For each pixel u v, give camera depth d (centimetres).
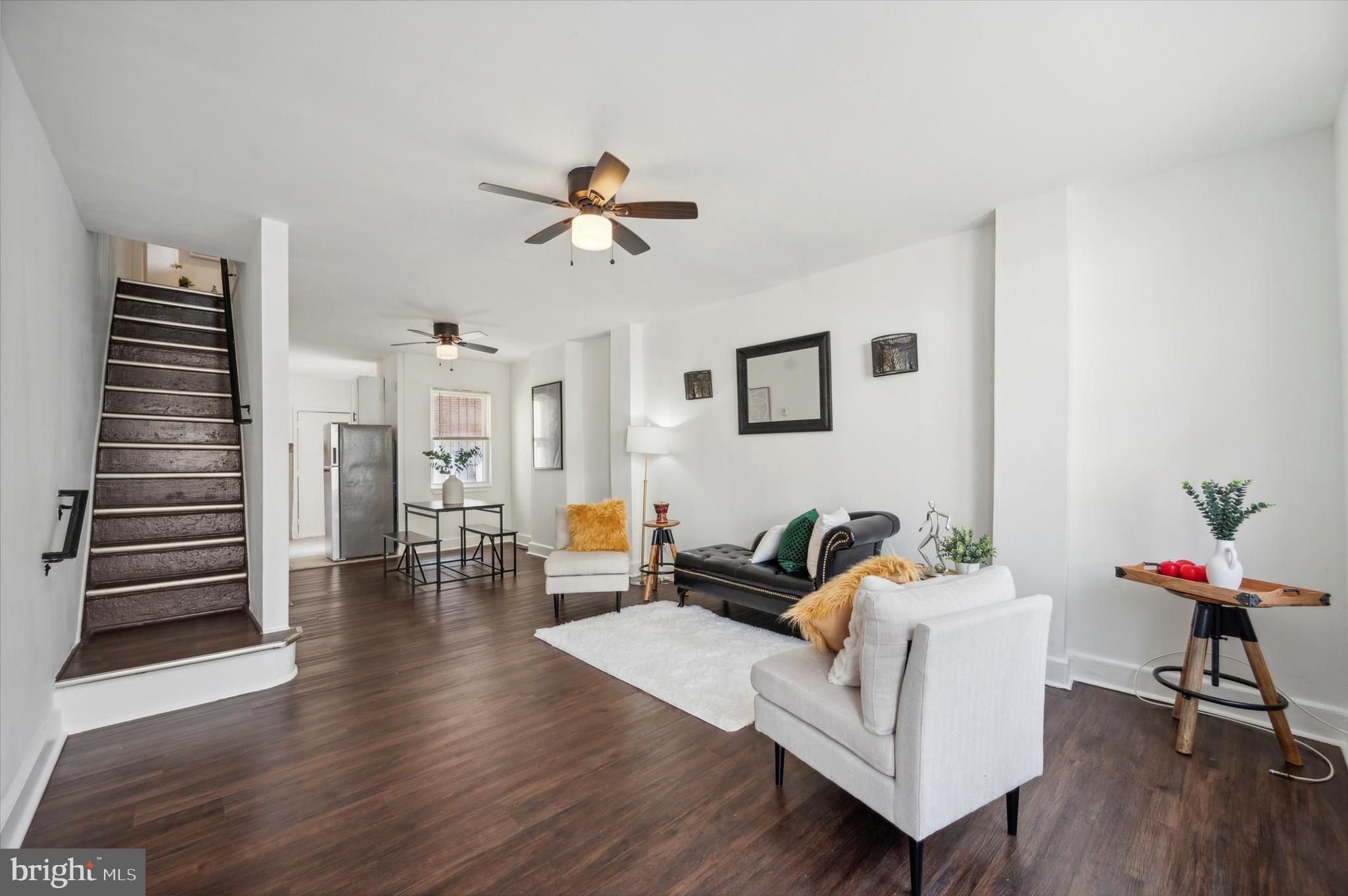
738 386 487
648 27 178
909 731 157
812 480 436
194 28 176
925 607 167
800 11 172
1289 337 252
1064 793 207
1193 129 243
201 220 319
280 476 324
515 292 472
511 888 162
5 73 183
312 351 721
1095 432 298
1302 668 250
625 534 488
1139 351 287
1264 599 215
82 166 259
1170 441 279
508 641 383
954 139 249
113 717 265
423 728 260
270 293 319
